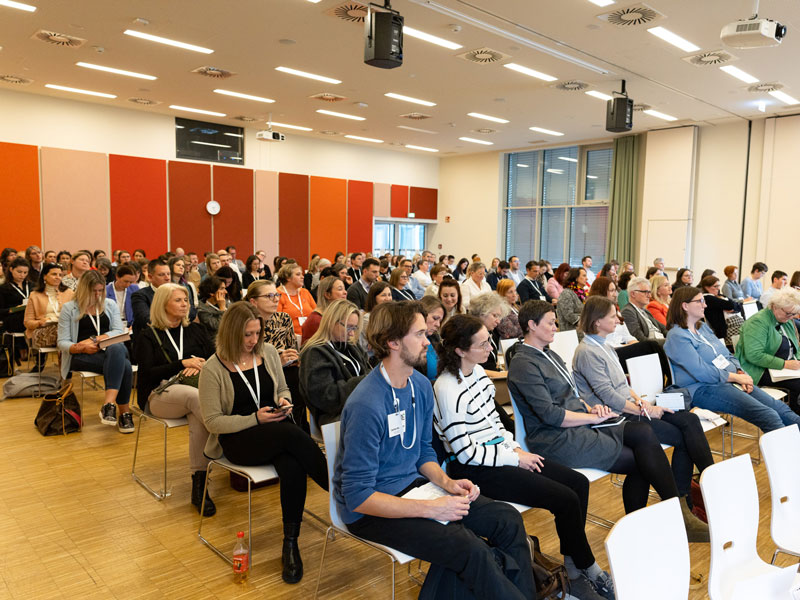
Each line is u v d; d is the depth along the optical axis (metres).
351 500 1.99
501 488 2.36
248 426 2.66
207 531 2.97
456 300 4.69
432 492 2.09
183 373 3.28
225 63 7.96
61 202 10.51
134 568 2.61
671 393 3.21
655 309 5.62
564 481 2.48
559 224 14.83
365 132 13.12
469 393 2.46
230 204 12.70
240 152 12.91
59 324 4.43
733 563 1.92
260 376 2.97
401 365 2.11
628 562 1.50
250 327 2.87
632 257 12.96
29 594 2.39
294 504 2.55
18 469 3.72
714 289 6.39
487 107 10.38
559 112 10.65
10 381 5.31
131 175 11.28
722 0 5.60
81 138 10.69
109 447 4.15
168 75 8.62
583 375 3.17
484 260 16.09
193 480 3.21
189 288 5.91
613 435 2.74
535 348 2.87
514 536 2.08
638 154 12.81
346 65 7.96
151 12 6.18
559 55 7.39
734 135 11.51
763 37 4.97
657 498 3.48
